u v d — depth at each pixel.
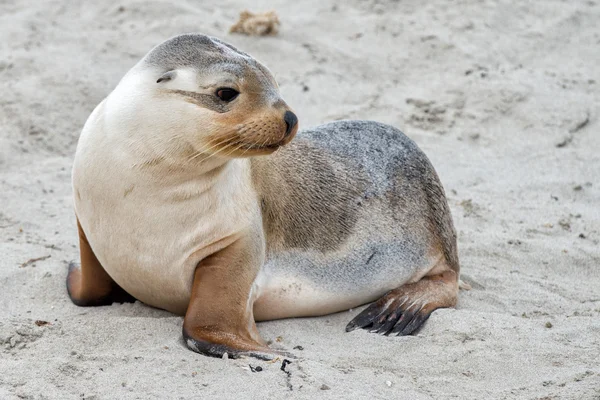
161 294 22.56
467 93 40.91
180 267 21.80
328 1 49.62
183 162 20.39
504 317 23.69
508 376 20.64
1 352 20.41
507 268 27.89
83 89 38.44
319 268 23.95
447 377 20.64
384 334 23.14
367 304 25.31
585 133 38.50
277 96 20.45
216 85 20.00
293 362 20.42
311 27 46.62
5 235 27.98
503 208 32.12
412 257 25.45
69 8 46.66
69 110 37.22
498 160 36.25
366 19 47.72
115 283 23.62
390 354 21.80
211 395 18.75
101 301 23.84
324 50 44.53
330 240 24.14
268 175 23.14
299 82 41.44
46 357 20.09
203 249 21.72
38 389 18.48
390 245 25.02
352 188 24.70
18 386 18.61
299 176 23.89
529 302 25.44
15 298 23.80
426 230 25.83
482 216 31.44
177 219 21.22
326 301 24.25
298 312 24.12
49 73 39.31
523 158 36.44
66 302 23.84
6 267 25.22
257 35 44.81
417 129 38.34
